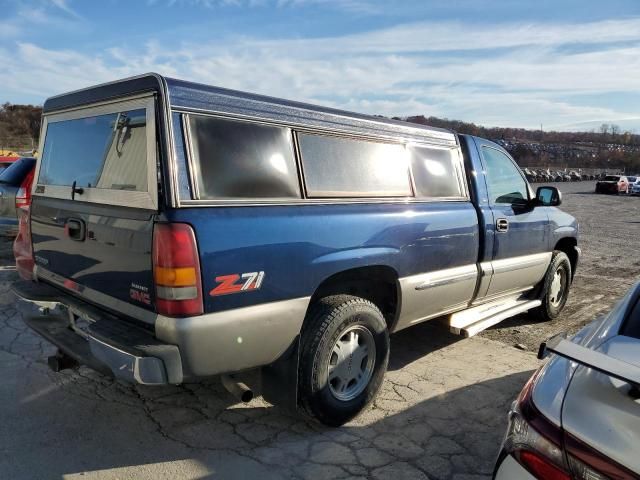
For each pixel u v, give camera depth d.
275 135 3.07
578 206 28.11
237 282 2.71
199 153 2.71
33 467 2.87
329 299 3.34
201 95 2.76
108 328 2.76
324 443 3.22
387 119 3.87
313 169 3.25
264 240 2.83
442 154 4.29
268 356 2.94
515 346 5.09
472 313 4.70
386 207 3.63
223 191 2.77
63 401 3.65
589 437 1.62
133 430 3.31
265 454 3.08
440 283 4.07
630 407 1.64
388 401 3.81
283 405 3.17
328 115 3.40
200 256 2.57
